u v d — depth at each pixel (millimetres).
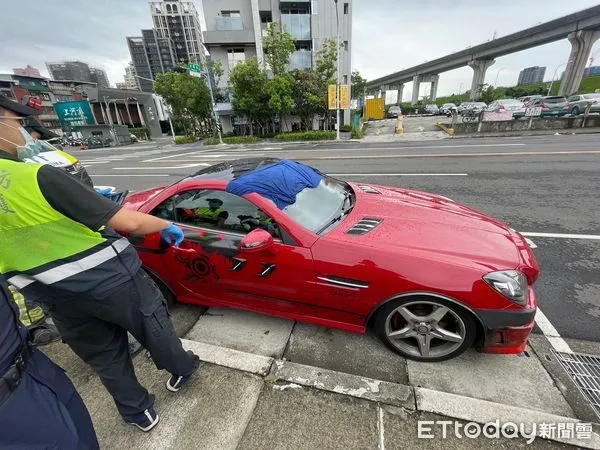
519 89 49906
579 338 2188
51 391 1054
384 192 2912
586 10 28672
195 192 2350
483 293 1742
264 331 2375
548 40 34938
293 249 2023
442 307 1854
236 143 22703
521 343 1836
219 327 2455
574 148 9164
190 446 1571
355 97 31875
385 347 2154
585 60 31125
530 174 6516
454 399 1707
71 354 2242
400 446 1515
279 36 20344
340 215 2396
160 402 1817
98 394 1916
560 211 4477
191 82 25562
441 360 1993
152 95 48188
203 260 2271
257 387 1868
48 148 3338
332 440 1560
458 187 5961
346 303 2014
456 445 1503
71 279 1175
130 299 1365
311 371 1933
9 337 967
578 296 2637
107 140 34781
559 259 3201
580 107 17172
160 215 2475
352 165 9102
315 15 22734
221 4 23656
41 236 1074
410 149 11891
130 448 1585
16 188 995
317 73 21688
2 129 1219
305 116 23406
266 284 2160
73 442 1063
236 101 22453
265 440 1578
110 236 1319
